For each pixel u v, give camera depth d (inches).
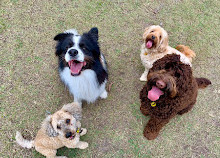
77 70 35.8
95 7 58.6
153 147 45.8
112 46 54.9
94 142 45.8
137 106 49.4
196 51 55.0
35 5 57.8
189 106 43.3
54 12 57.5
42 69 51.6
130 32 56.6
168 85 30.6
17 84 49.8
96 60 38.9
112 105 49.3
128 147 45.7
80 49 34.9
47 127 34.0
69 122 35.2
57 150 44.6
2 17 56.1
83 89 41.9
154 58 45.4
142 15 58.6
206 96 50.0
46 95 49.4
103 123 47.6
